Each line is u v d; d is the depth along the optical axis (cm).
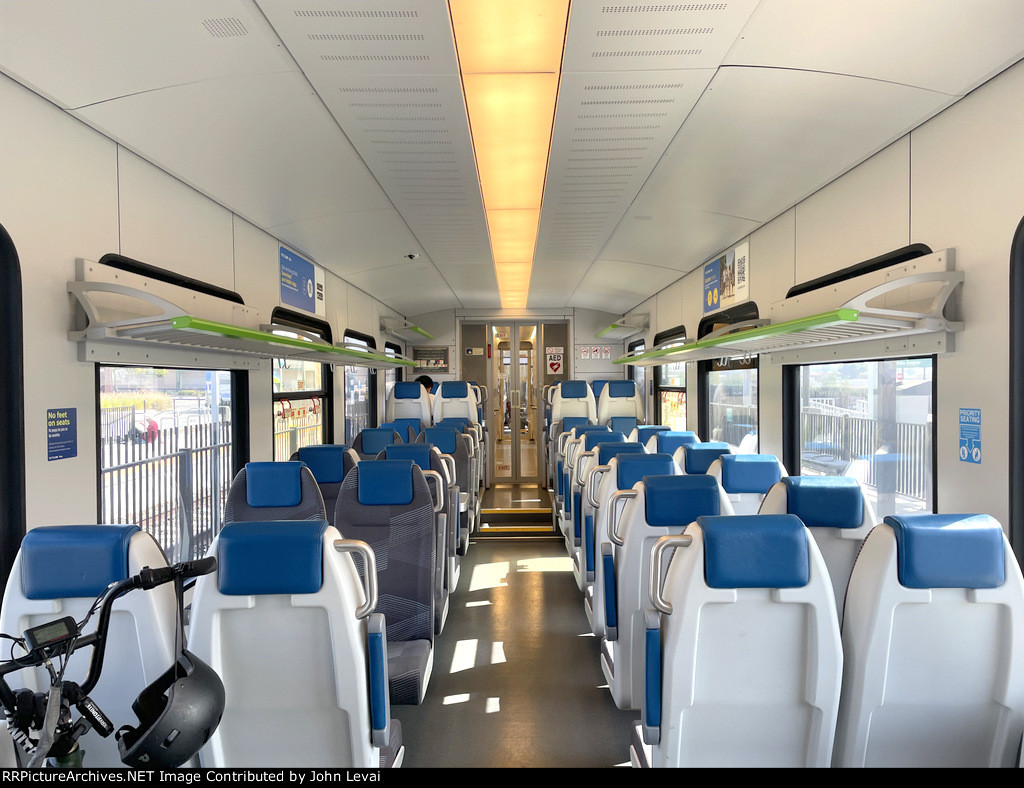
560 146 377
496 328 1228
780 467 348
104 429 335
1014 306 255
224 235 458
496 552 651
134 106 288
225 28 239
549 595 509
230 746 191
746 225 527
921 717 180
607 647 360
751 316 556
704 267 682
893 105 295
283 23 240
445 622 443
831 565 256
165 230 376
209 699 140
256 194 432
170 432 409
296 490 363
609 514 309
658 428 634
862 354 374
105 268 309
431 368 1223
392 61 274
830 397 444
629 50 267
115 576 169
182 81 273
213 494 470
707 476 284
